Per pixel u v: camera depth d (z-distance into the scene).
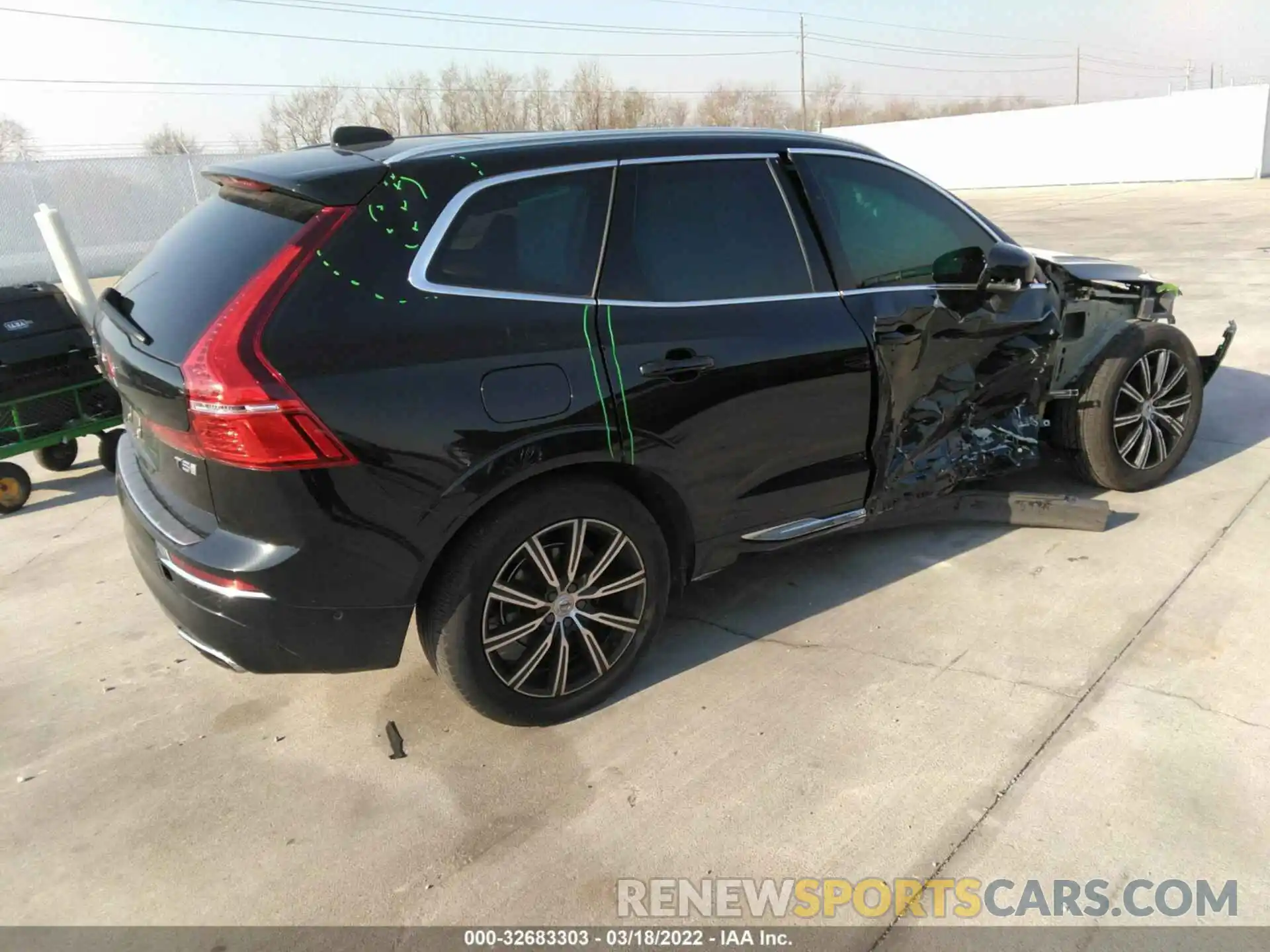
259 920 2.24
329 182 2.46
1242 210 17.56
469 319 2.50
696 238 2.97
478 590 2.62
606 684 2.97
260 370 2.25
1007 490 4.54
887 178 3.51
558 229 2.72
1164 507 4.26
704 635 3.41
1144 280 4.29
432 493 2.44
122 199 20.94
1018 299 3.74
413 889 2.30
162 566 2.58
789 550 4.06
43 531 4.96
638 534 2.88
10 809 2.68
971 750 2.66
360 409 2.33
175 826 2.58
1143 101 29.05
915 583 3.69
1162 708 2.79
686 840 2.40
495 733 2.91
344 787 2.70
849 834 2.38
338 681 3.26
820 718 2.87
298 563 2.37
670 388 2.79
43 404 5.34
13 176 19.84
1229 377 6.26
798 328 3.09
